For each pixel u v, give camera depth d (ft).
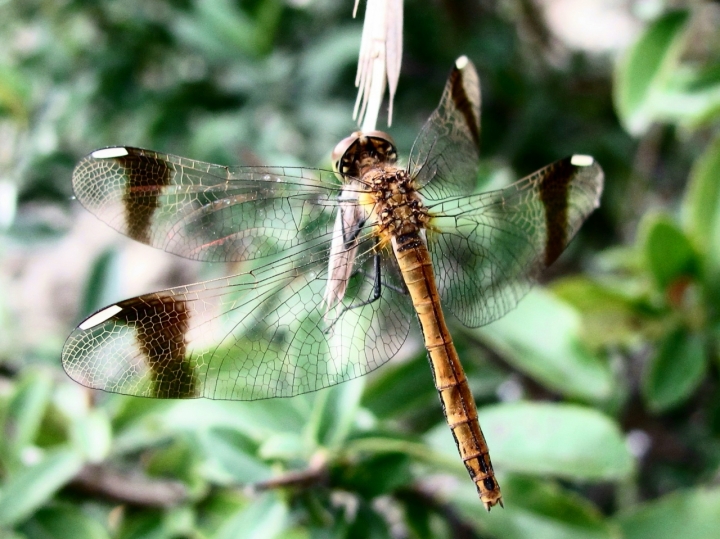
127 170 0.62
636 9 0.73
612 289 0.66
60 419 0.67
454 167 0.63
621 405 0.70
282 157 0.71
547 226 0.63
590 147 0.86
